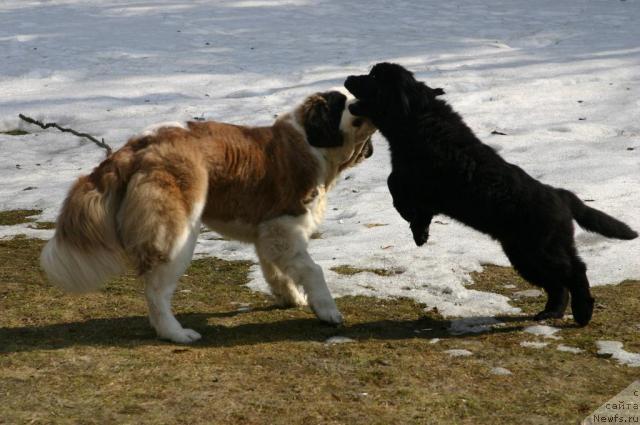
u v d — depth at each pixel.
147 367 7.03
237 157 7.98
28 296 9.13
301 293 9.16
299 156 8.29
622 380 6.84
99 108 19.69
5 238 11.77
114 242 7.54
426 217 8.99
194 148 7.71
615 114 17.66
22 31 27.86
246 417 6.08
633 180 13.27
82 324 8.25
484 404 6.36
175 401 6.34
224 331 8.16
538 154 15.12
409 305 9.02
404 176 8.68
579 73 21.22
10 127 18.77
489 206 8.21
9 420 5.95
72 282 7.46
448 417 6.15
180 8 31.83
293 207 8.27
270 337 7.97
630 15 29.38
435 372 7.02
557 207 8.18
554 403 6.39
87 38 26.80
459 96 19.56
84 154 16.77
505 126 17.25
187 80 22.20
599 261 10.08
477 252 10.63
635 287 9.30
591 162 14.37
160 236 7.42
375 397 6.48
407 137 8.52
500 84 20.64
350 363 7.21
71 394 6.44
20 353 7.32
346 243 11.26
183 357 7.31
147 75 22.70
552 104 18.75
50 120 19.08
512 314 8.71
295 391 6.57
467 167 8.25
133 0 33.84
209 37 27.16
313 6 32.31
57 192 14.15
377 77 8.61
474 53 24.39
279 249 8.27
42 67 23.38
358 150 8.83
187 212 7.55
